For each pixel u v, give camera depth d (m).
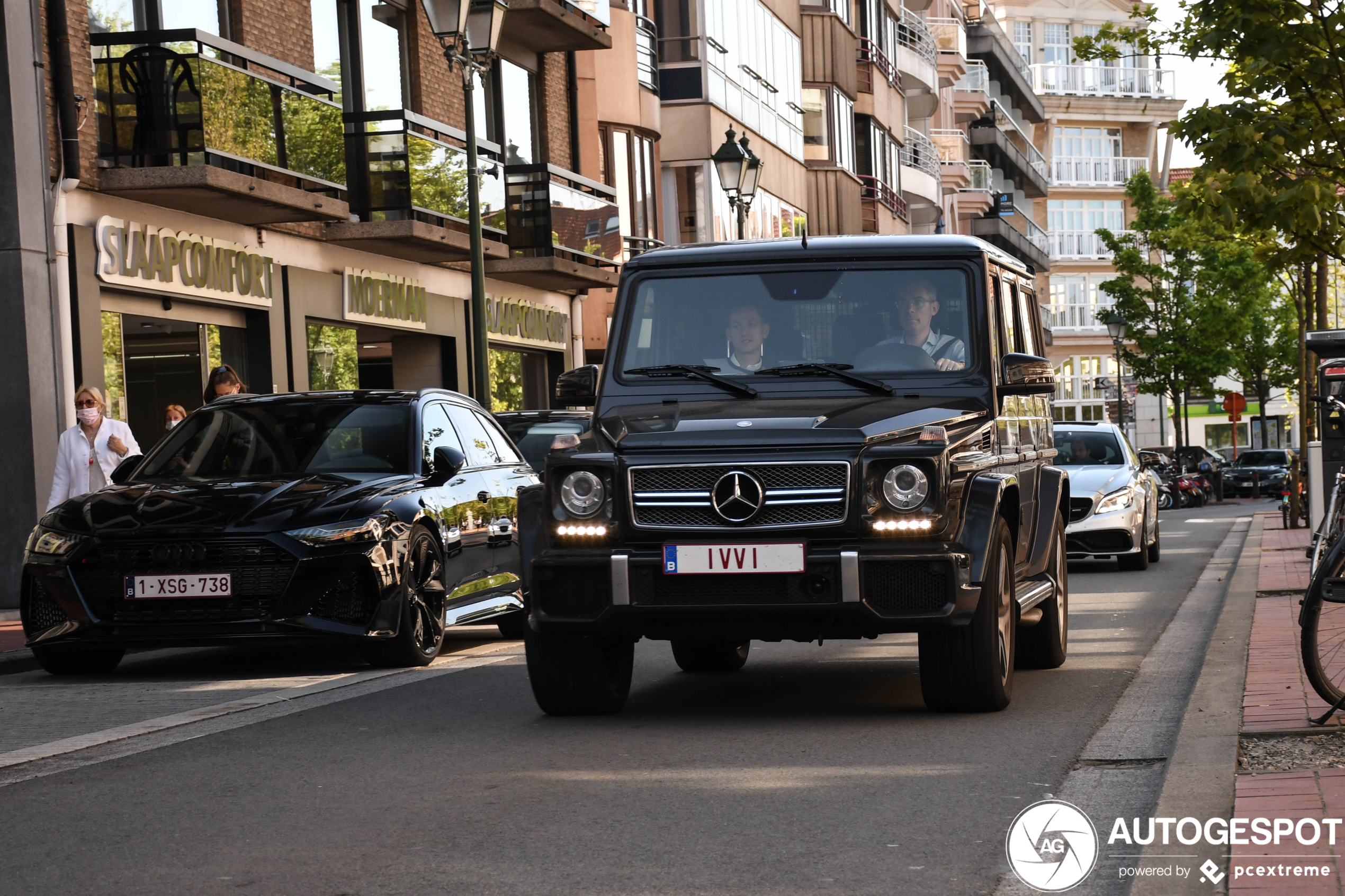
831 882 5.66
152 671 12.93
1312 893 5.02
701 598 8.67
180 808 7.16
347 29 26.53
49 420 19.34
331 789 7.50
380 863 6.06
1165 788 6.72
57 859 6.27
